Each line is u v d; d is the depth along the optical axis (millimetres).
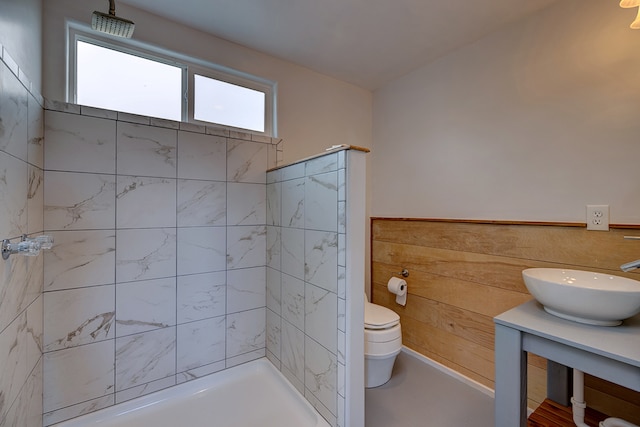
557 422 1343
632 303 987
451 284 2059
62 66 1484
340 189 1422
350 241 1396
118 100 1703
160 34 1747
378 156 2689
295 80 2295
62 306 1465
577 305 1085
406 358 2297
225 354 1970
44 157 1406
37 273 1318
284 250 1905
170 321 1767
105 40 1636
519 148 1745
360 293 1435
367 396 1827
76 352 1504
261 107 2203
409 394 1847
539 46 1664
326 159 1520
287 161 2240
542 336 1044
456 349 2027
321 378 1566
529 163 1700
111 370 1595
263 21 1790
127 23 1308
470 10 1680
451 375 2041
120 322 1617
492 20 1763
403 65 2303
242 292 2031
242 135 2018
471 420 1622
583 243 1481
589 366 960
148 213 1688
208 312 1899
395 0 1607
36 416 1327
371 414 1668
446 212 2141
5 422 967
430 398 1808
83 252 1514
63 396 1474
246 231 2041
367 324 1878
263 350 2129
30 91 1217
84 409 1527
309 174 1651
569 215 1542
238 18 1762
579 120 1516
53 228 1437
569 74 1550
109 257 1581
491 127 1881
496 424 1169
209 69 1979
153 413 1635
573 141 1533
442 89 2176
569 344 978
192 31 1855
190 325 1835
